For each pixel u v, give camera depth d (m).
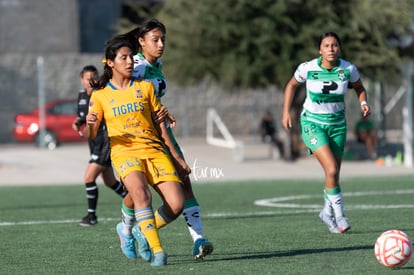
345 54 69.00
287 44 68.12
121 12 113.56
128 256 22.45
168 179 20.81
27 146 90.56
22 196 46.56
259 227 30.17
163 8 74.88
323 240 26.00
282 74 67.69
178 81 72.81
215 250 24.31
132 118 20.95
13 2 105.94
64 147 84.44
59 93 97.19
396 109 107.75
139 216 20.62
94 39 110.56
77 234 29.20
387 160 71.94
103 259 23.02
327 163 27.56
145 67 22.14
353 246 24.52
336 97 27.84
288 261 21.88
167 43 72.06
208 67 70.19
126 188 20.92
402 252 20.06
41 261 22.98
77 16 107.62
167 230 29.55
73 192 49.06
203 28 69.31
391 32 74.00
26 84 96.38
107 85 21.25
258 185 52.62
